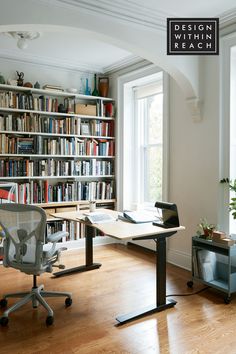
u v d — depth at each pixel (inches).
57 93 178.2
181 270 147.2
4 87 164.2
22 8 97.6
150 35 122.5
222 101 131.4
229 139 129.7
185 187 149.1
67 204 179.0
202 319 100.2
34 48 163.9
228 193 131.1
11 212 99.0
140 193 193.9
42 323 97.4
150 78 176.1
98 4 108.0
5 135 164.1
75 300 113.7
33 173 171.0
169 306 108.7
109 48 164.1
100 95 197.5
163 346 85.2
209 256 125.3
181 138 150.7
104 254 172.7
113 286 126.8
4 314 96.6
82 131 186.7
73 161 182.7
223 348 84.3
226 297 112.3
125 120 192.1
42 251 98.0
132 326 95.9
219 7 118.6
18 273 141.3
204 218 139.2
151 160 188.1
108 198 196.4
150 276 138.1
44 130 173.6
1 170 161.3
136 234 98.5
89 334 91.3
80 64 188.7
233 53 130.2
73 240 182.2
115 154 197.5
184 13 122.5
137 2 112.7
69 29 106.8
